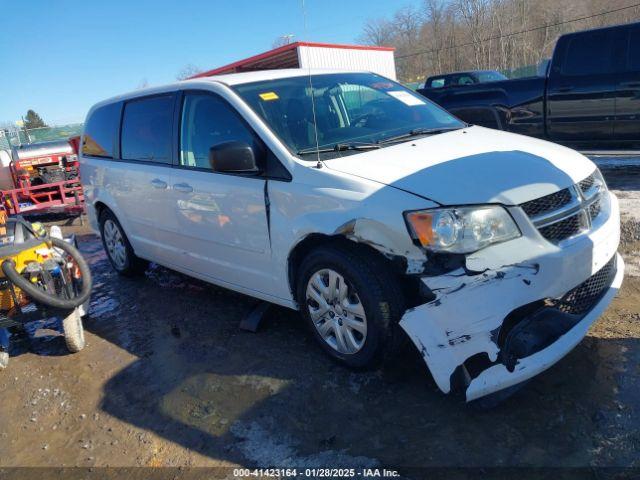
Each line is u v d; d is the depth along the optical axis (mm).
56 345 4477
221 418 3104
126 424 3209
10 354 4410
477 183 2812
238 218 3738
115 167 5184
